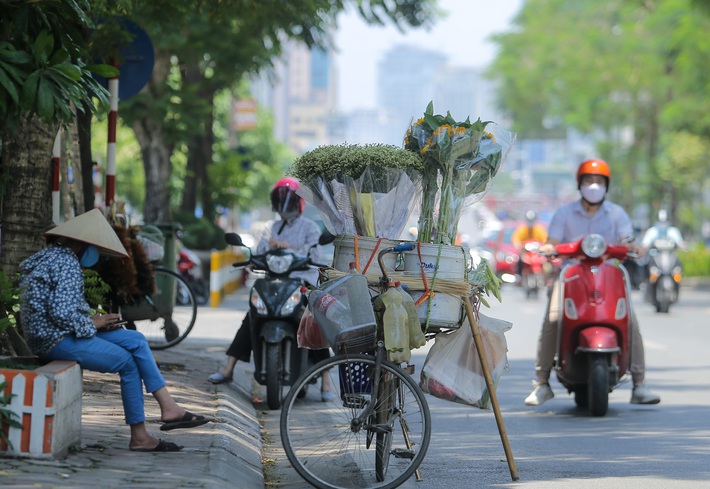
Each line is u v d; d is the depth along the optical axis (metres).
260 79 35.81
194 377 17.16
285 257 16.25
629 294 16.53
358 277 10.49
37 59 10.61
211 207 49.34
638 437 14.44
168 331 19.52
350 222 10.98
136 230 16.70
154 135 38.72
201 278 36.88
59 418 9.98
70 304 10.63
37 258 10.80
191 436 11.87
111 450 10.89
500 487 11.16
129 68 19.97
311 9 24.58
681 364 23.16
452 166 11.11
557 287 16.70
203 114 37.72
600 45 79.62
